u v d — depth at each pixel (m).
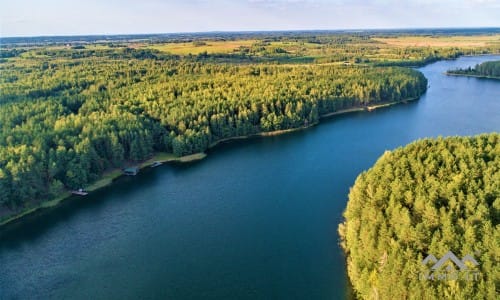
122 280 74.56
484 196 67.62
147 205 104.00
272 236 86.88
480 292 52.62
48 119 129.50
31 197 101.56
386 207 73.12
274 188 111.44
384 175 81.25
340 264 76.50
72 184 110.56
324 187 110.69
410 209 70.88
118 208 102.62
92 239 88.56
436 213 65.19
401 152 90.56
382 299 60.47
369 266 66.44
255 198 105.75
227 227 91.50
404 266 59.38
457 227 62.03
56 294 71.50
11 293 72.00
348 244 78.50
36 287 73.44
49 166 105.69
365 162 128.38
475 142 90.12
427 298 54.94
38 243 87.44
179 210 100.75
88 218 97.81
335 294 68.56
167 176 123.25
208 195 108.81
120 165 126.62
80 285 73.62
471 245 57.91
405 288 57.34
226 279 73.44
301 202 102.19
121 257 81.62
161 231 90.94
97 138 121.75
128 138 129.38
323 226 90.12
